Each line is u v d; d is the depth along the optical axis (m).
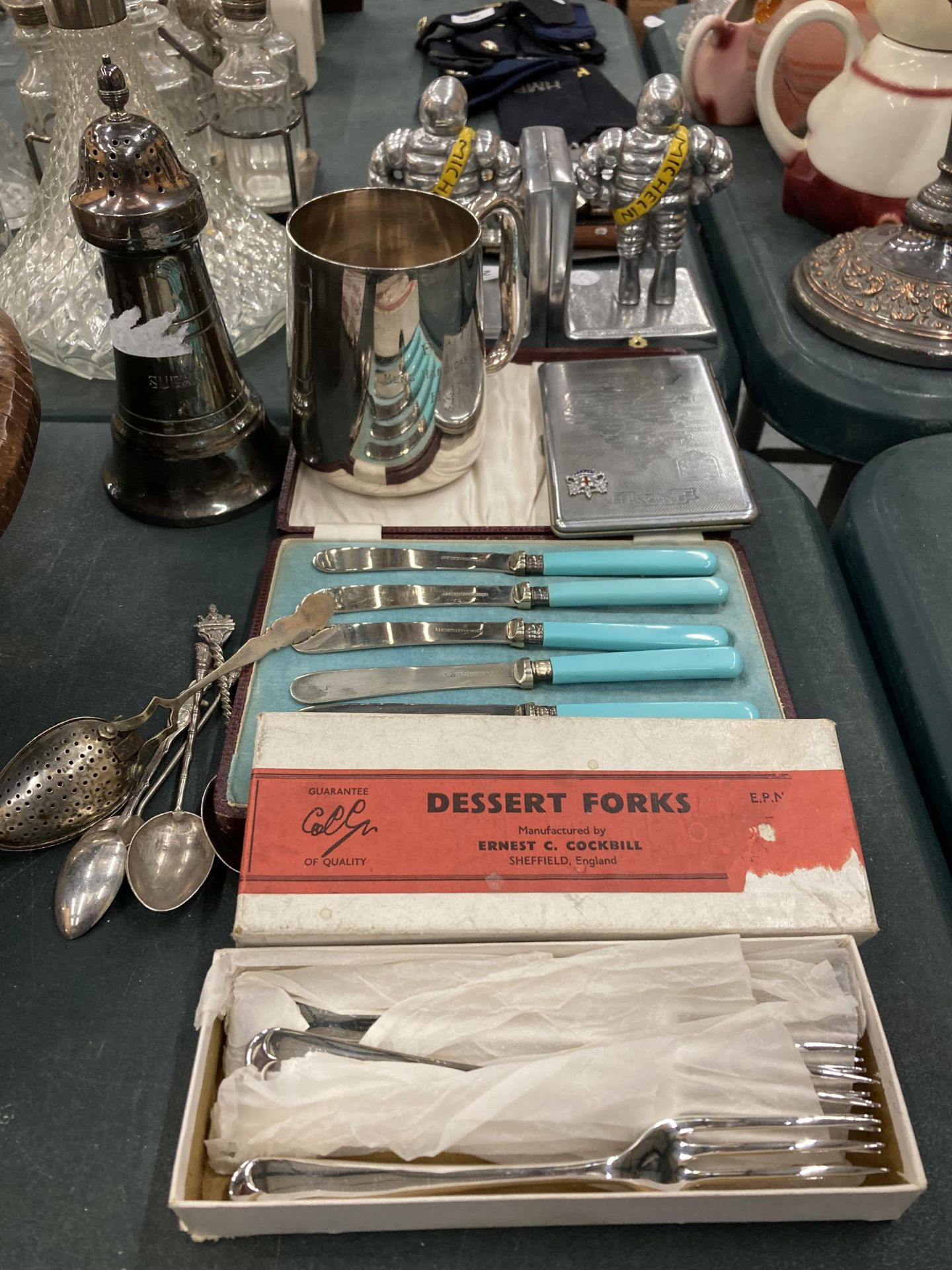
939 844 0.55
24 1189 0.40
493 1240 0.39
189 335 0.60
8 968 0.47
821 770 0.48
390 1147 0.38
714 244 1.03
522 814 0.46
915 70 0.85
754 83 1.12
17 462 0.43
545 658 0.56
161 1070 0.44
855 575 0.69
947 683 0.58
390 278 0.55
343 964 0.42
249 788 0.47
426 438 0.63
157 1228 0.39
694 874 0.44
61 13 0.68
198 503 0.67
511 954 0.42
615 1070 0.39
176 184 0.54
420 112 0.79
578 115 1.11
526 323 0.72
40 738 0.52
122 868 0.50
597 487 0.64
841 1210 0.38
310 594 0.59
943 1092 0.44
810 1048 0.40
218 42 0.99
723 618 0.59
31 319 0.78
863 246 0.85
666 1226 0.40
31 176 0.95
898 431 0.81
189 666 0.60
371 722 0.48
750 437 1.10
